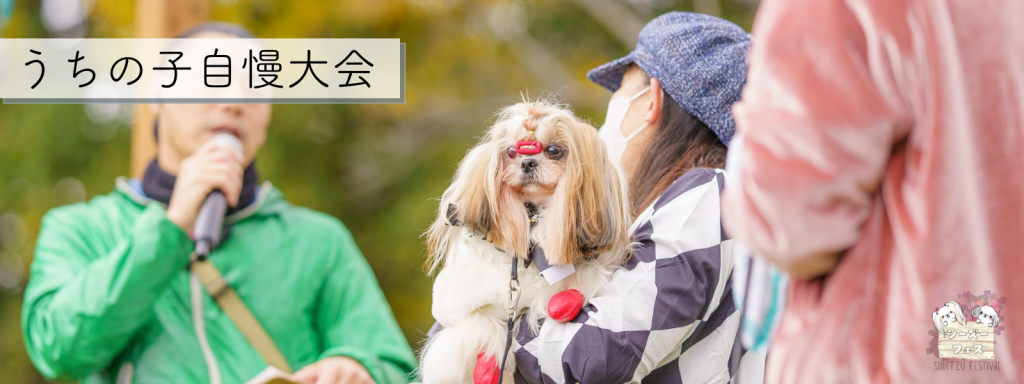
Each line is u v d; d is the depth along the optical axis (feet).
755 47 4.51
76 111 28.40
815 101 4.13
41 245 8.93
